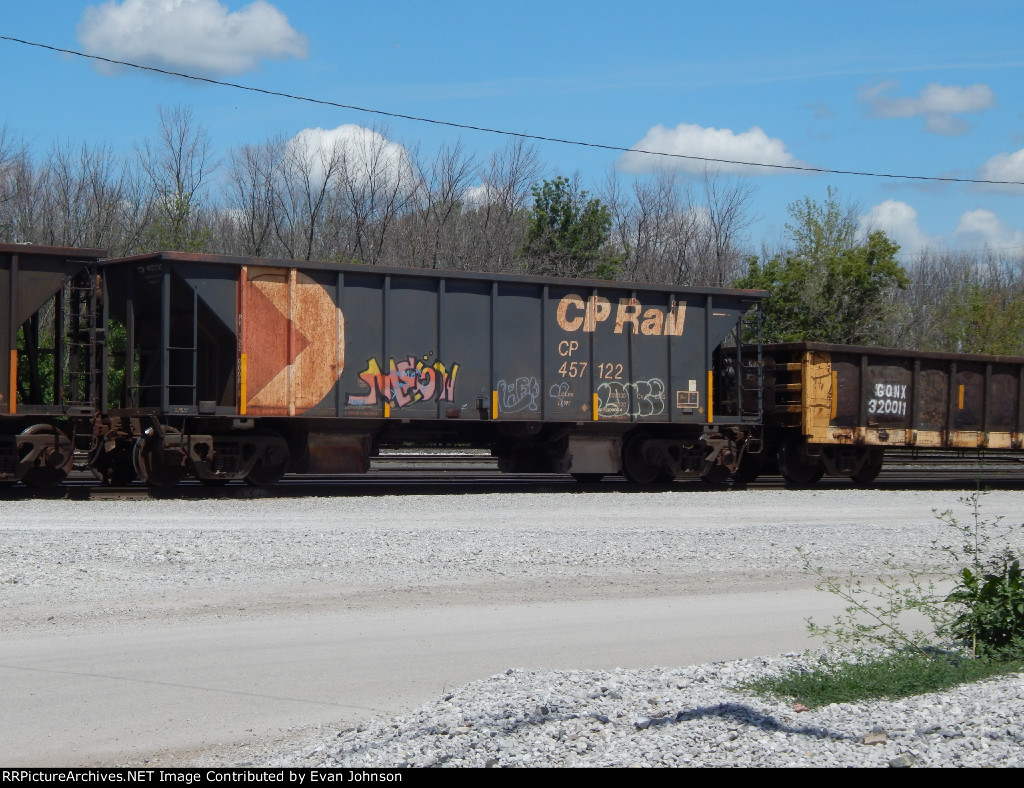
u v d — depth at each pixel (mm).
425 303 20672
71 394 18484
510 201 49531
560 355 21891
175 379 19281
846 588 10859
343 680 7145
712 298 23531
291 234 47469
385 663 7582
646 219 55344
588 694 6352
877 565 12391
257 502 17422
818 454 24984
